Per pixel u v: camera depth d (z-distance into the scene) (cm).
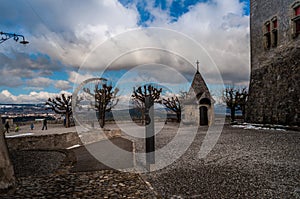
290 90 1509
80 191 429
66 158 752
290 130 1360
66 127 2803
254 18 1998
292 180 472
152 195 408
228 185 455
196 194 414
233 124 2039
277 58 1692
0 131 481
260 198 386
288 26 1590
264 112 1766
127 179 509
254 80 1961
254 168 569
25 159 764
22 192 422
